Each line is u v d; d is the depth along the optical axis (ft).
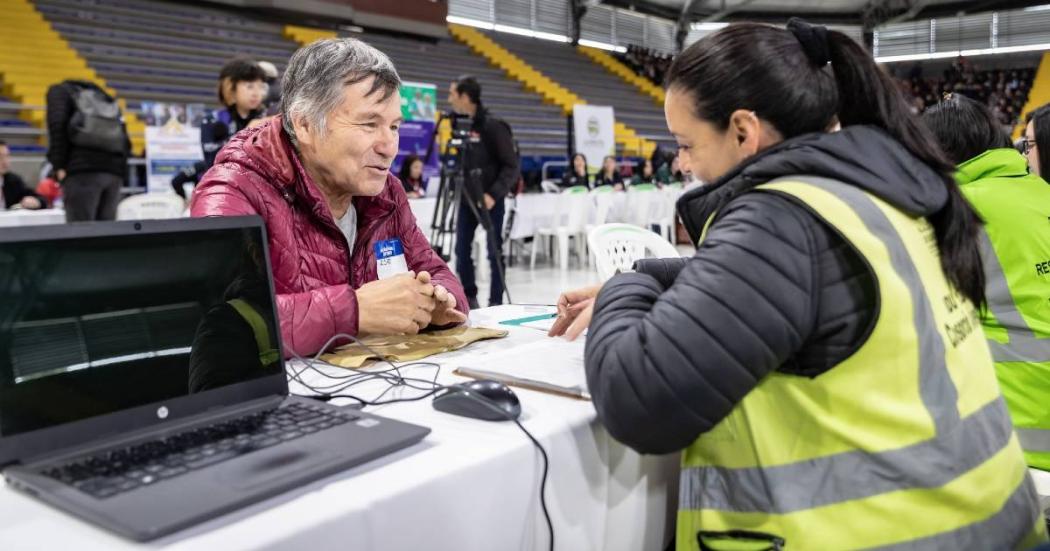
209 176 4.42
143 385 2.64
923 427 2.46
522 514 2.61
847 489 2.47
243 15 39.14
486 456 2.48
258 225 3.21
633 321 2.77
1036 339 4.86
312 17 41.27
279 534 1.94
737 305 2.38
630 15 62.08
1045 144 6.38
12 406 2.33
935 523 2.48
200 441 2.52
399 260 5.05
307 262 4.57
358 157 4.27
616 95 54.29
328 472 2.28
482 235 22.31
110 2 33.81
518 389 3.30
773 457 2.53
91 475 2.24
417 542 2.27
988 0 61.21
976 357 2.76
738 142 2.83
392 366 3.78
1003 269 4.95
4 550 1.89
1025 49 62.80
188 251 2.91
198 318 2.88
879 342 2.43
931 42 65.82
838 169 2.56
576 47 57.57
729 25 2.89
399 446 2.50
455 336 4.38
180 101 30.81
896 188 2.60
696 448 2.76
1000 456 2.67
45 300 2.46
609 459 2.97
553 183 32.27
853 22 65.10
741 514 2.61
